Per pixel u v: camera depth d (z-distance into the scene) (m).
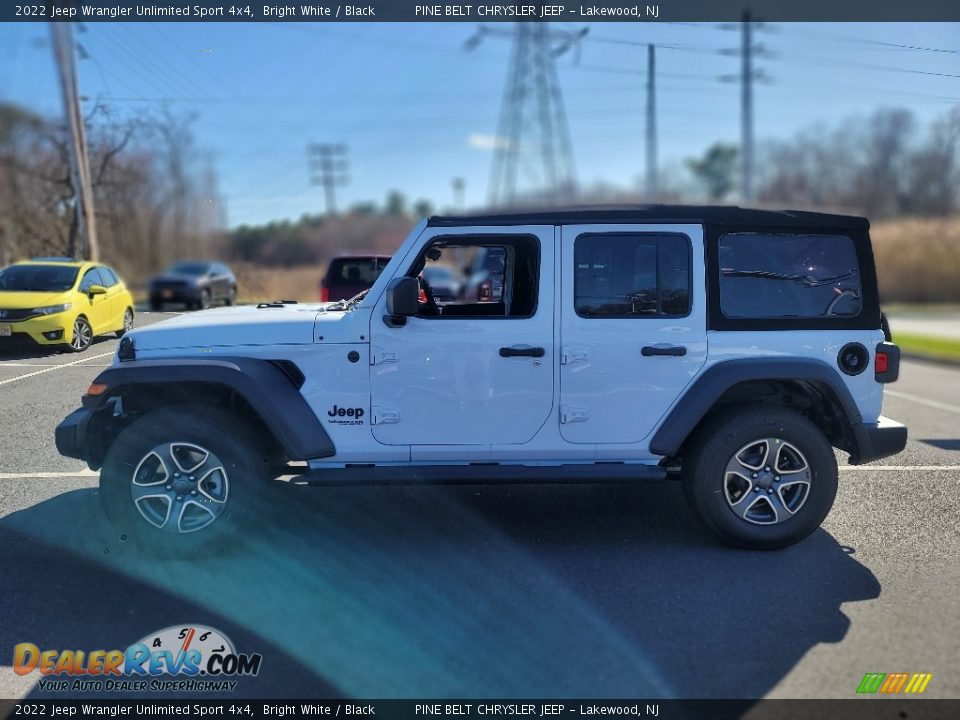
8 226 14.72
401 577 4.12
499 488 5.67
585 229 4.40
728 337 4.41
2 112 13.81
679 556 4.41
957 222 32.81
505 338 4.35
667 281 4.43
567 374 4.38
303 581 4.05
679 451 4.63
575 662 3.28
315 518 5.02
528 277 4.86
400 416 4.35
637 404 4.40
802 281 4.50
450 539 4.66
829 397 4.48
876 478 6.00
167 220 17.08
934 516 5.10
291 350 4.32
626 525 4.92
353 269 8.98
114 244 15.05
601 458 4.46
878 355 4.51
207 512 4.25
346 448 4.35
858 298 4.54
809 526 4.44
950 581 4.06
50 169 13.66
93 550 4.40
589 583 4.04
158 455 4.20
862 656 3.31
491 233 4.40
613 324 4.38
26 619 3.62
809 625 3.58
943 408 9.21
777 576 4.13
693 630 3.54
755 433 4.37
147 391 4.51
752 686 3.10
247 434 4.35
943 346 16.03
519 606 3.78
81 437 4.26
